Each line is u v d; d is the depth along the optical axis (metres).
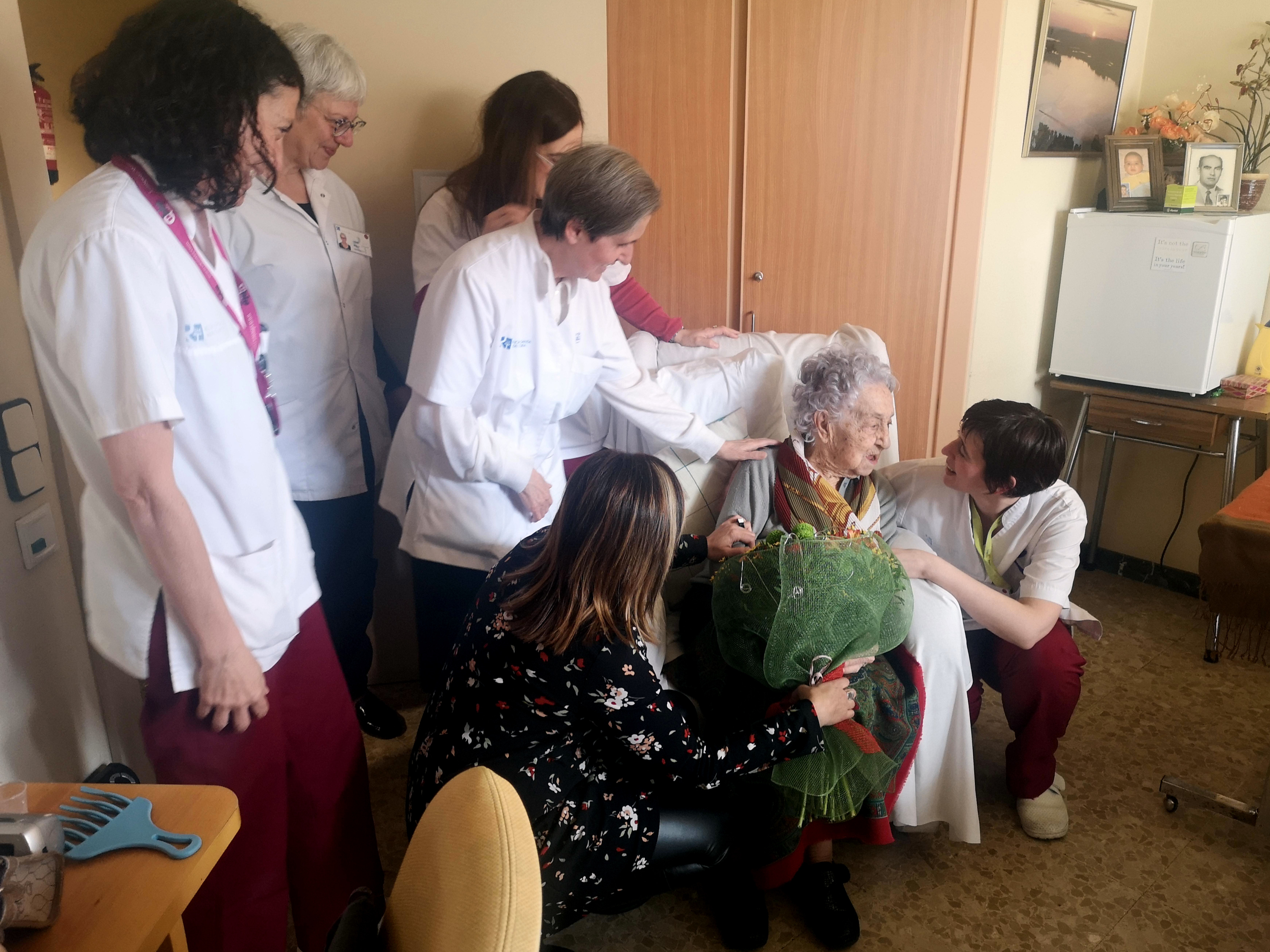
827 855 1.82
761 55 2.50
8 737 1.27
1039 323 3.13
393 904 0.83
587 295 1.87
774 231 2.68
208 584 1.16
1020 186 2.83
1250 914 1.79
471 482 1.78
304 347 1.92
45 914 0.83
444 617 2.03
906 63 2.46
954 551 2.00
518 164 1.95
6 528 1.26
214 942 1.36
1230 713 2.44
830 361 1.80
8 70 1.28
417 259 2.10
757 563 1.62
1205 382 2.75
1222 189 2.73
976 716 2.09
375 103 2.19
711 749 1.41
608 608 1.29
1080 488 3.37
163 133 1.05
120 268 1.05
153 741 1.26
